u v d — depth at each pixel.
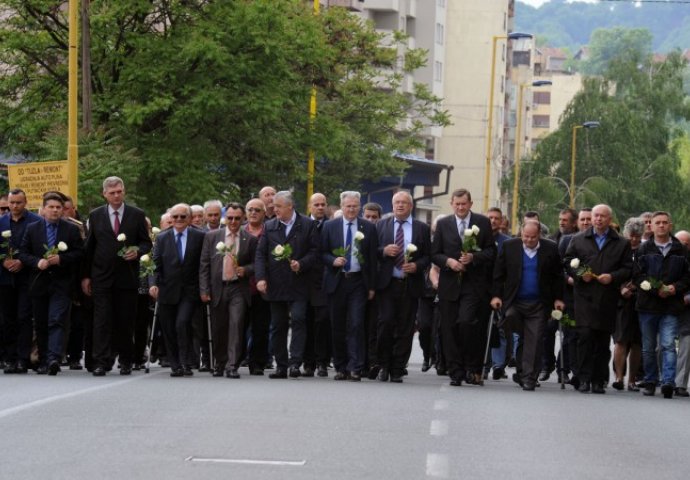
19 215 21.91
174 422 14.58
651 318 21.30
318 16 52.75
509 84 146.75
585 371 21.28
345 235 21.39
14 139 46.94
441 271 21.20
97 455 12.26
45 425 14.26
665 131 111.94
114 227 21.41
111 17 44.84
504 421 15.72
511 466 12.30
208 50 45.09
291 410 15.93
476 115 126.25
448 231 21.19
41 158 39.41
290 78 48.19
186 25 46.88
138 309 23.75
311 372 22.52
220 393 17.84
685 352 21.47
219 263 21.67
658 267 21.14
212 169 48.09
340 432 14.11
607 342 21.28
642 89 112.12
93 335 21.39
